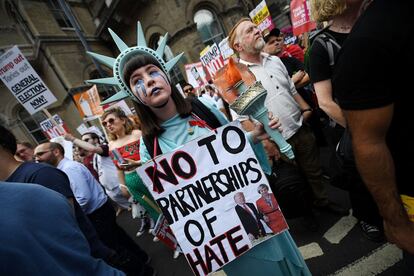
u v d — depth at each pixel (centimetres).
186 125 119
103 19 1353
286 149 111
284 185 177
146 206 129
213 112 126
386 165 75
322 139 271
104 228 229
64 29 1345
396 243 84
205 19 1162
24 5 1173
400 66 65
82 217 150
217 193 107
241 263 121
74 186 219
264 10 491
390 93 68
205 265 108
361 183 120
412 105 70
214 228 107
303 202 185
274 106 198
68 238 64
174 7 1107
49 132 571
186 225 107
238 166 107
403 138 76
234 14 1170
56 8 1348
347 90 73
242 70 111
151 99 107
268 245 116
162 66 116
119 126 277
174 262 262
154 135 119
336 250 189
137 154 268
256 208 108
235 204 108
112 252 165
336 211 221
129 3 1199
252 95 102
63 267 60
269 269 119
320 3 139
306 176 223
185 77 1185
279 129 109
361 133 74
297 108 208
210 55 493
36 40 1211
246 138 108
